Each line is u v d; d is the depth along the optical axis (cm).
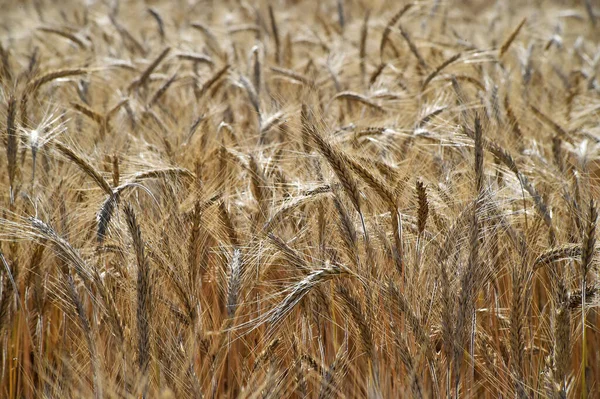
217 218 199
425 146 213
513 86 249
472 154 203
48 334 200
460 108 219
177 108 250
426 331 188
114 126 228
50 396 192
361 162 199
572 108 241
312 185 197
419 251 191
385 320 190
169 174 201
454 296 187
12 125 205
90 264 195
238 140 221
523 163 215
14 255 197
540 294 207
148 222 198
